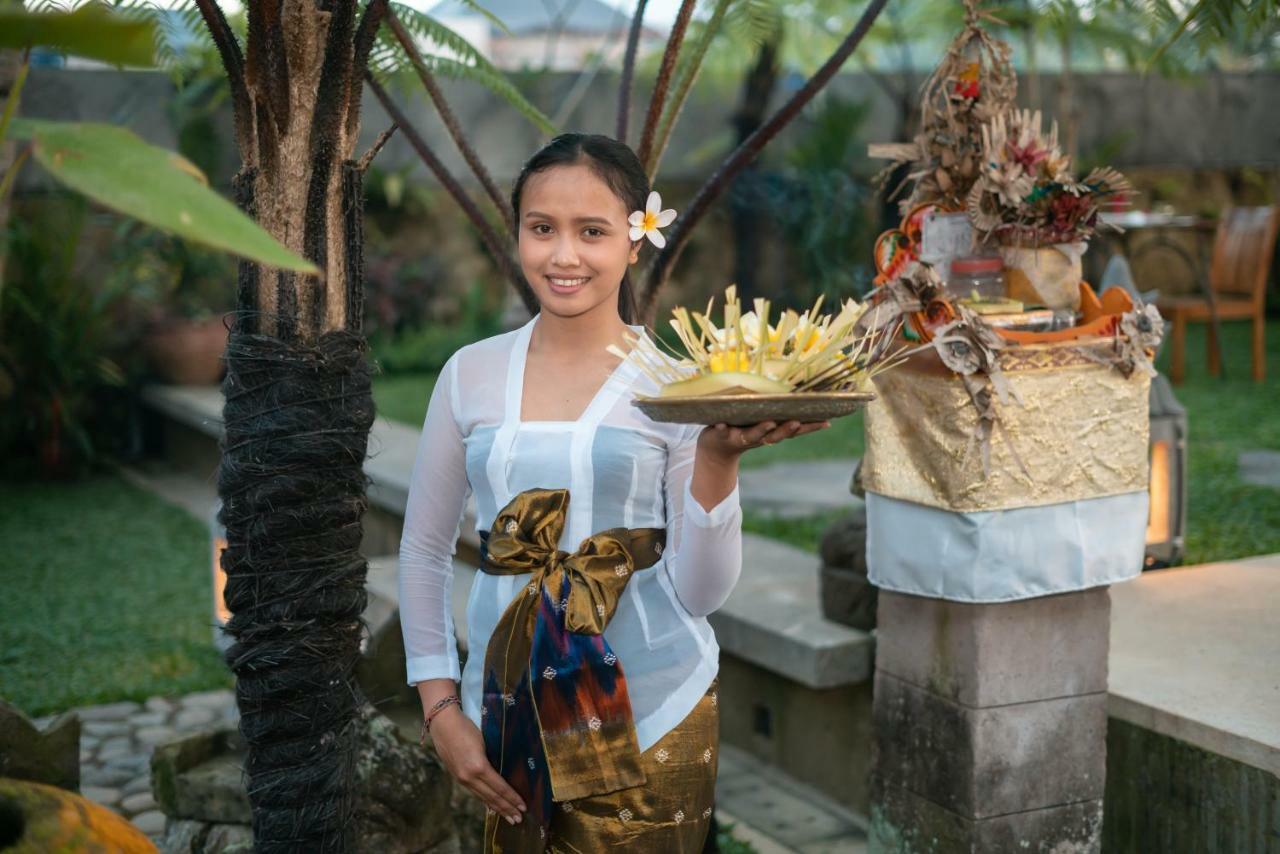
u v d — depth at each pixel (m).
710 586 1.86
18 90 1.20
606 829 1.86
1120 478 2.63
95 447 9.43
